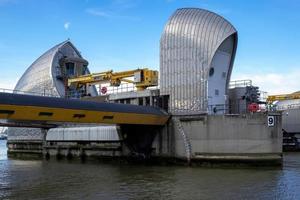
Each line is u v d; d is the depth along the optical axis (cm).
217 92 5062
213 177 3591
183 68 5038
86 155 5828
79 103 4159
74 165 5062
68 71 7838
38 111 3819
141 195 2789
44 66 7875
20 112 3716
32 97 3856
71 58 7844
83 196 2798
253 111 4691
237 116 4403
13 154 7362
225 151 4428
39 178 3784
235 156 4388
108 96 5691
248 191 2867
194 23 5066
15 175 4059
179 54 5078
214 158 4475
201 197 2684
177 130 4769
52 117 3962
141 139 5141
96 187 3181
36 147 6881
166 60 5172
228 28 5006
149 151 5031
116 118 4441
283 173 3812
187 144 4647
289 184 3155
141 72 5694
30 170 4562
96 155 5662
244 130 4372
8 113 3659
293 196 2678
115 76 6088
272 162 4319
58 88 7612
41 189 3120
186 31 5062
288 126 8338
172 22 5200
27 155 7075
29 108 3741
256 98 5378
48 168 4756
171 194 2806
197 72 4941
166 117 4841
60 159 6100
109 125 5478
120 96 5538
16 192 2991
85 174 4047
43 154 6569
